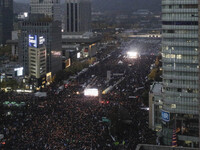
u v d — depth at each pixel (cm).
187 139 19588
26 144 17288
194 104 19988
